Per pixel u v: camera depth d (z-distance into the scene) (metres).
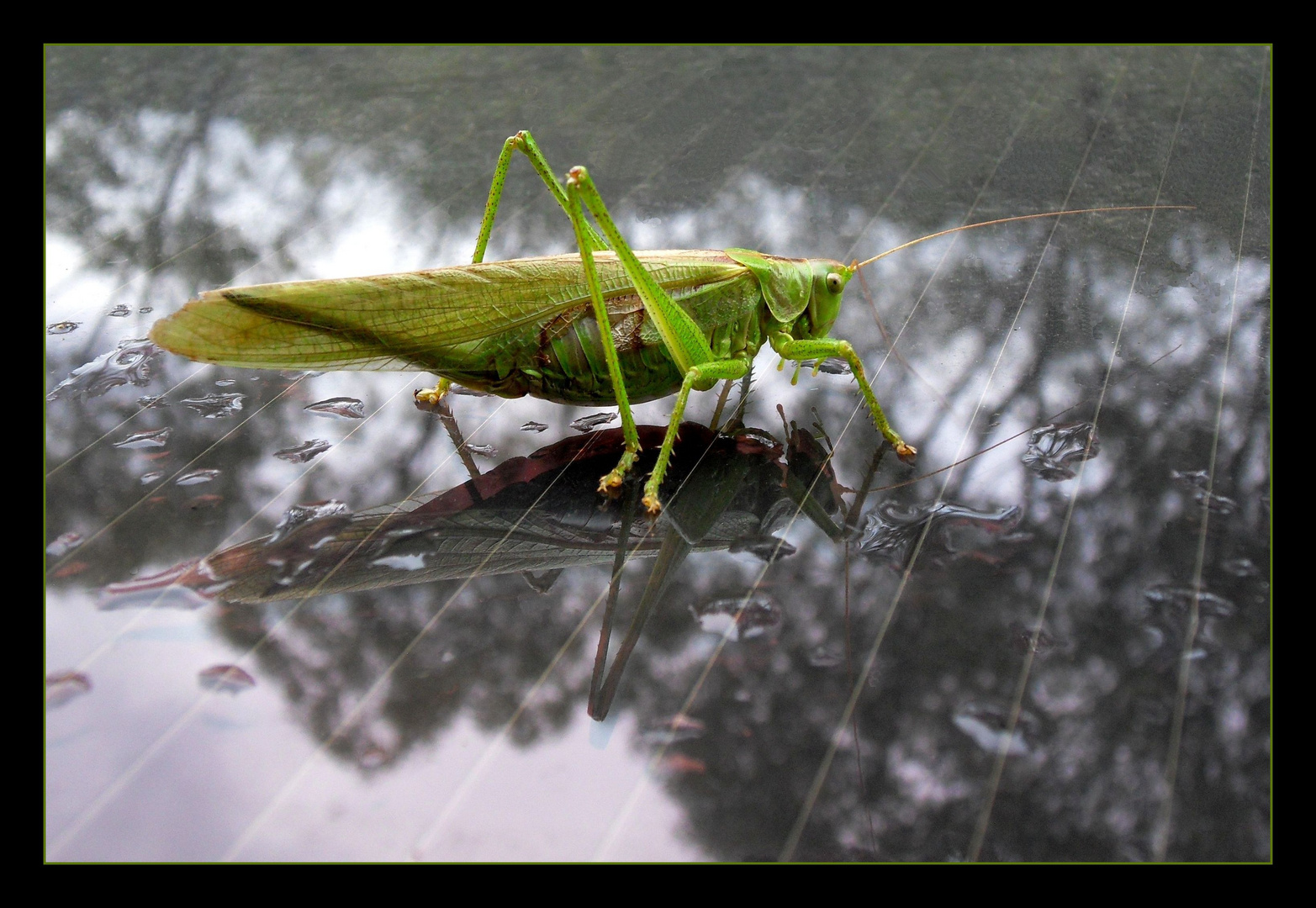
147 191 0.16
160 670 0.11
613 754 0.11
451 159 0.16
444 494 0.13
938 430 0.13
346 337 0.12
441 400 0.14
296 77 0.18
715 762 0.11
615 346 0.13
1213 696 0.11
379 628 0.11
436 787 0.11
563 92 0.18
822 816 0.10
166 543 0.12
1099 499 0.12
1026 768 0.11
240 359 0.12
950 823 0.10
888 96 0.18
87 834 0.10
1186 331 0.14
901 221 0.15
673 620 0.12
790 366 0.14
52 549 0.12
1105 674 0.11
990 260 0.15
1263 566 0.12
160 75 0.18
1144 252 0.15
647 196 0.16
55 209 0.16
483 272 0.13
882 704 0.11
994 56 0.18
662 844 0.10
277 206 0.16
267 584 0.12
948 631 0.11
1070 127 0.17
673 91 0.18
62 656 0.11
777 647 0.11
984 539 0.12
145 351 0.14
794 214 0.16
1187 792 0.11
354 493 0.13
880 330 0.14
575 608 0.12
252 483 0.13
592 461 0.13
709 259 0.13
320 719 0.11
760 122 0.17
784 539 0.12
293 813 0.11
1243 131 0.17
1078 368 0.14
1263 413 0.13
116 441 0.13
